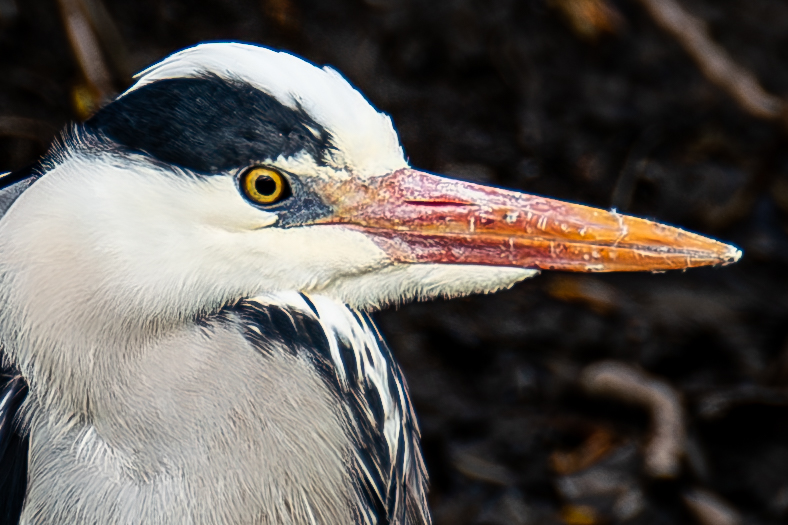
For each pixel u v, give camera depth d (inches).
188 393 147.1
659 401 365.4
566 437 372.2
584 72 516.4
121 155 144.1
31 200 145.9
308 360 157.4
